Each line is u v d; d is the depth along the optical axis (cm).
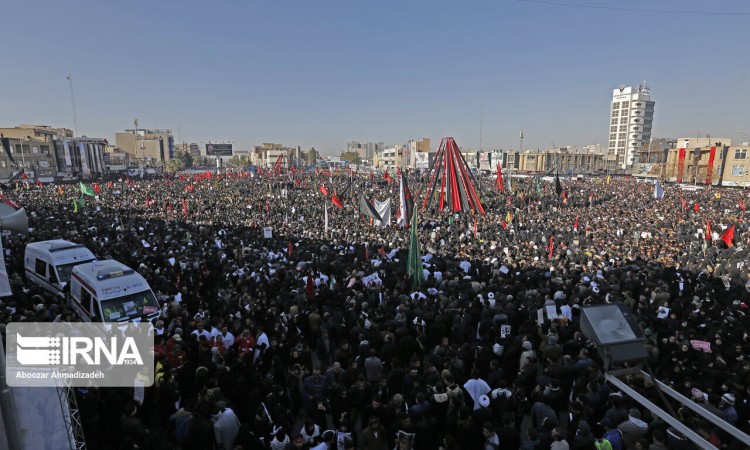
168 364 825
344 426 666
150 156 15962
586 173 11181
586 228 2436
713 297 1191
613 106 16900
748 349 873
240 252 1784
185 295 1260
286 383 896
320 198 4266
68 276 1423
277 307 1143
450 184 2889
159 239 2062
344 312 1093
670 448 586
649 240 2030
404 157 14838
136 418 655
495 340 966
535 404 701
